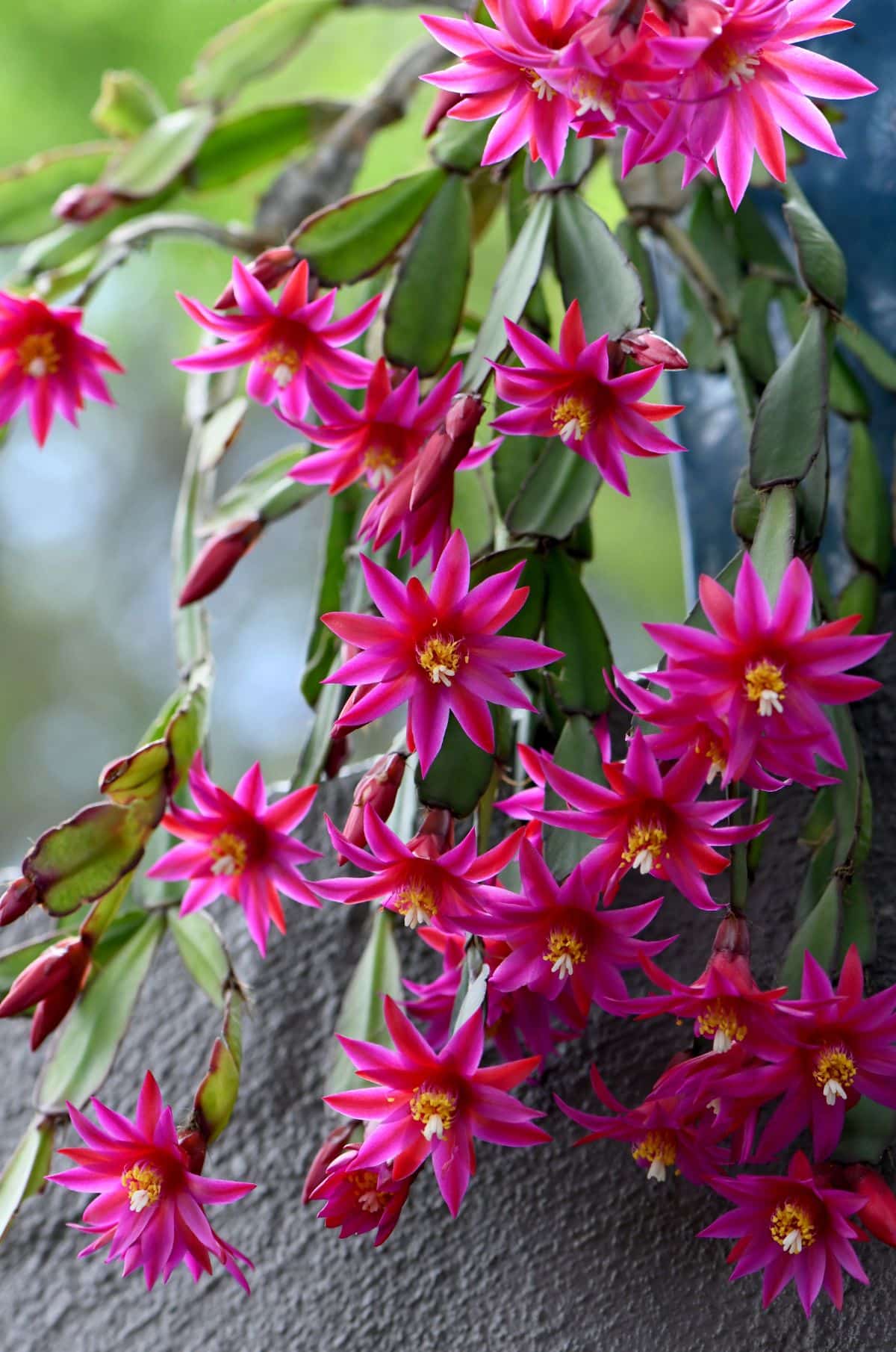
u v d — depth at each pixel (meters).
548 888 0.77
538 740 0.85
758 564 0.78
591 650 0.82
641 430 0.78
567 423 0.78
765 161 0.78
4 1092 0.95
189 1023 0.93
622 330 0.79
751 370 0.90
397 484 0.79
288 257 0.84
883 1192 0.78
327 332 0.82
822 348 0.79
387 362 0.84
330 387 0.85
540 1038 0.80
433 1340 0.86
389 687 0.77
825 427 0.78
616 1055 0.87
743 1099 0.77
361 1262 0.88
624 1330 0.84
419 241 0.85
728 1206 0.84
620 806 0.76
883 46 0.93
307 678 0.88
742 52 0.76
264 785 0.81
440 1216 0.87
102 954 0.86
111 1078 0.93
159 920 0.86
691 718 0.75
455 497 0.85
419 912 0.77
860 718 0.87
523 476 0.85
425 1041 0.80
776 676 0.74
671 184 0.91
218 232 0.95
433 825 0.78
